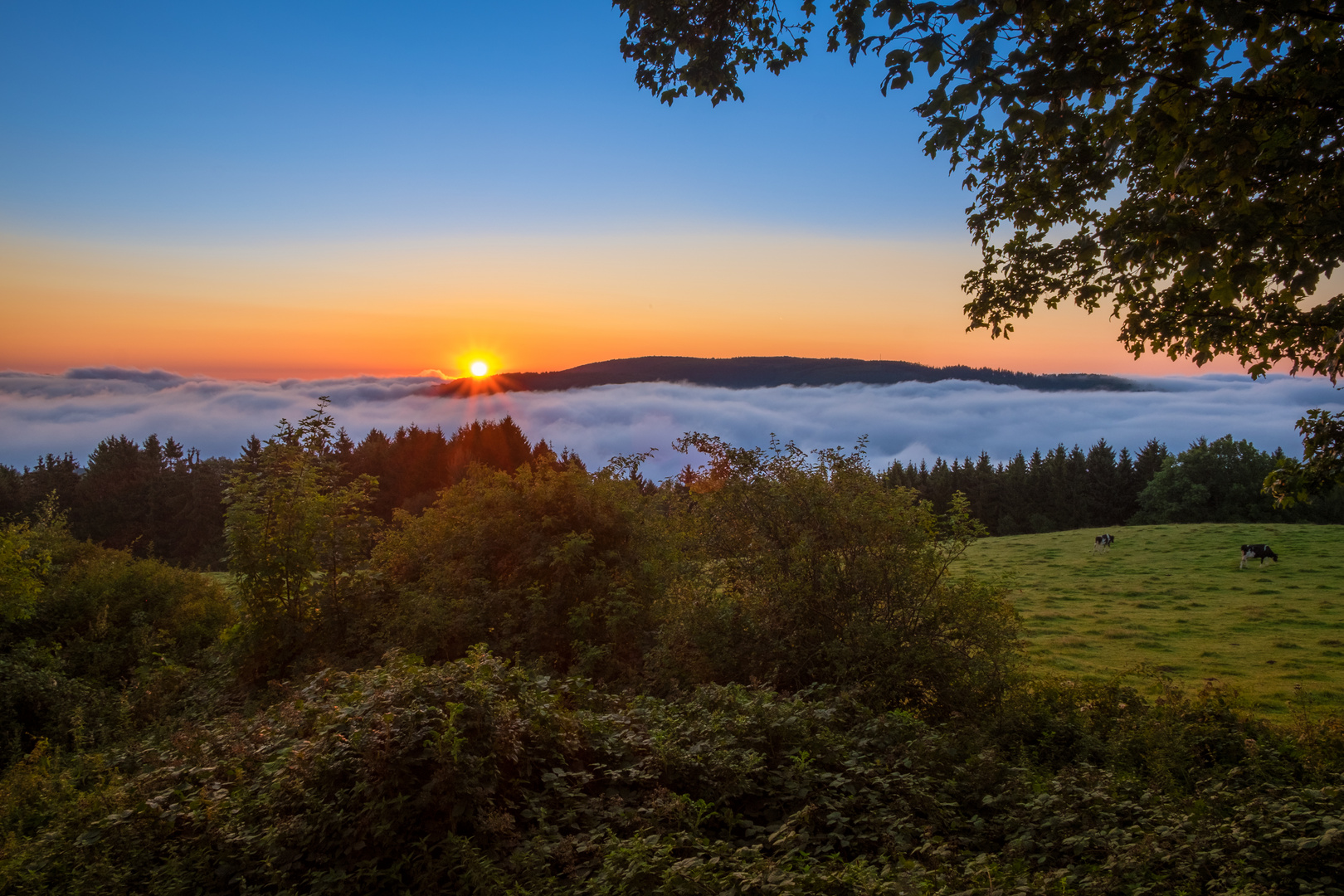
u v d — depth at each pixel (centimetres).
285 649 1541
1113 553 5378
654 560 1564
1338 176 650
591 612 1434
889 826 653
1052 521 10375
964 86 585
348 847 581
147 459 9919
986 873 550
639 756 733
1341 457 917
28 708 1488
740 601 1336
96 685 1722
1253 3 564
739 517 1367
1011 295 1045
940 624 1242
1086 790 743
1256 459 8844
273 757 734
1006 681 1212
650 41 966
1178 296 908
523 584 1522
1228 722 1147
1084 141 802
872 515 1284
